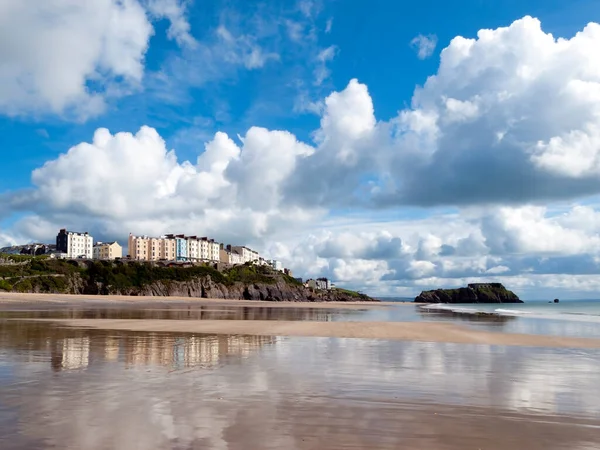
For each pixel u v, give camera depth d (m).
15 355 15.10
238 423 7.65
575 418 8.33
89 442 6.63
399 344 19.62
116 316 40.16
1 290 107.75
